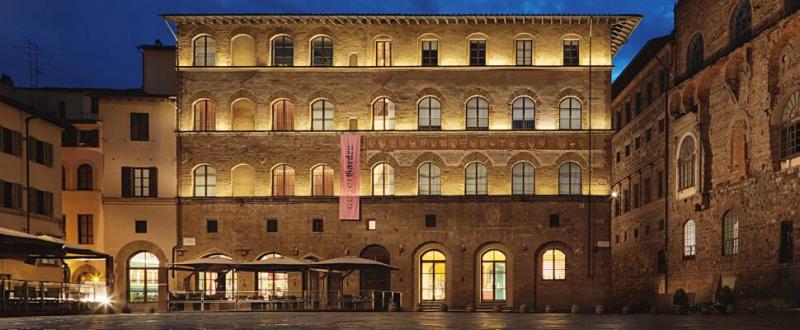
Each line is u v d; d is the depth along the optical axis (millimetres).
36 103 62375
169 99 62375
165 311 53281
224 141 61625
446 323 32531
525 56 62188
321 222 61188
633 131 73125
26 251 45094
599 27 61781
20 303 42094
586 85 61531
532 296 60062
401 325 30688
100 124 61875
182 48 62062
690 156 57500
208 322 34031
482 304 60594
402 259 60625
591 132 60875
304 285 56594
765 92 46375
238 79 62031
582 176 60844
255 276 61281
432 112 61969
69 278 60812
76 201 61531
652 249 66312
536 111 61500
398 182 61125
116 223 61531
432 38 62156
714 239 53438
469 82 61812
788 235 43969
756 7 48031
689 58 58188
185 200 61281
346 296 57031
